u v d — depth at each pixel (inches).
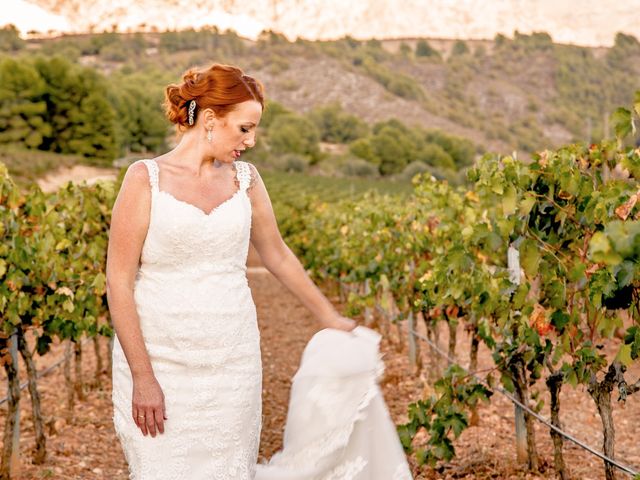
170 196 91.7
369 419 101.1
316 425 101.0
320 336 104.5
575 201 144.7
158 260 92.1
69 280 203.9
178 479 92.9
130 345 91.2
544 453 180.5
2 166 175.3
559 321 142.5
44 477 171.0
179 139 100.7
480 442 191.5
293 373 300.5
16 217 186.4
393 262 306.5
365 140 4793.3
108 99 3700.8
